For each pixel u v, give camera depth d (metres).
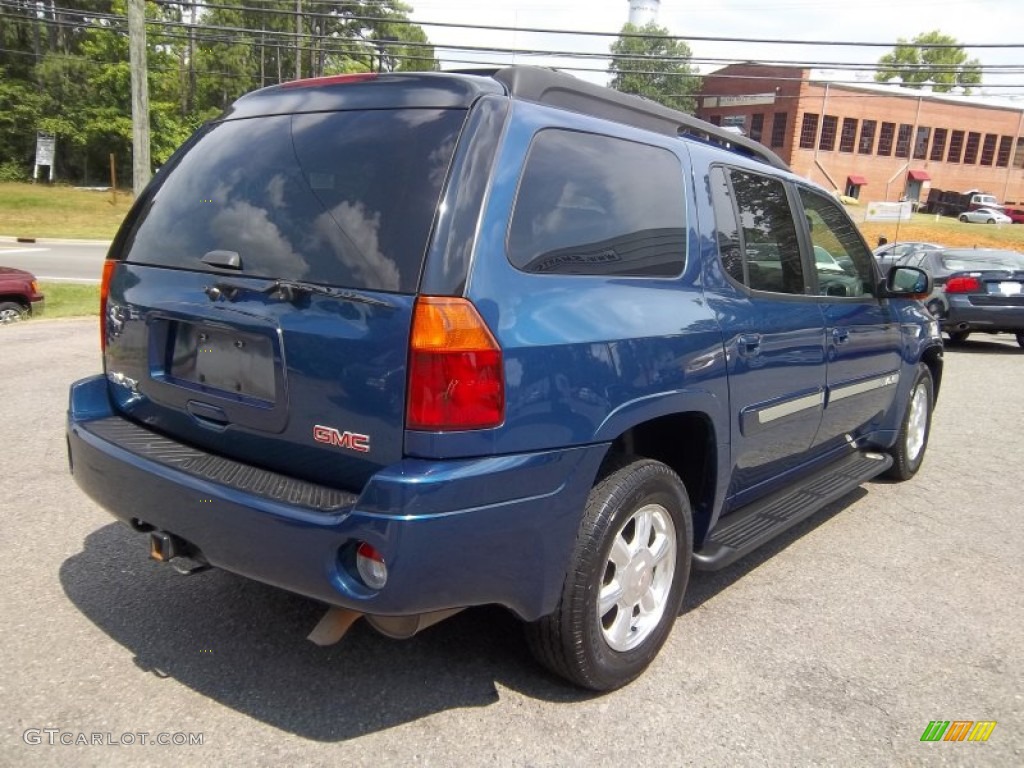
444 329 2.32
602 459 2.72
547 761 2.58
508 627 3.42
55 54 55.41
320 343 2.50
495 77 2.78
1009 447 6.89
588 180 2.85
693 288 3.23
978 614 3.78
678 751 2.66
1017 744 2.79
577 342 2.60
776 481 4.14
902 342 5.16
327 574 2.38
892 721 2.89
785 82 54.84
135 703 2.77
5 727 2.61
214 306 2.78
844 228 4.70
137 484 2.80
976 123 60.38
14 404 6.64
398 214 2.47
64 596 3.49
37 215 38.72
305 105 2.94
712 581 4.05
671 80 55.12
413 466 2.34
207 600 3.52
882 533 4.82
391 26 63.41
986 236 42.56
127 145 56.28
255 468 2.74
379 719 2.75
